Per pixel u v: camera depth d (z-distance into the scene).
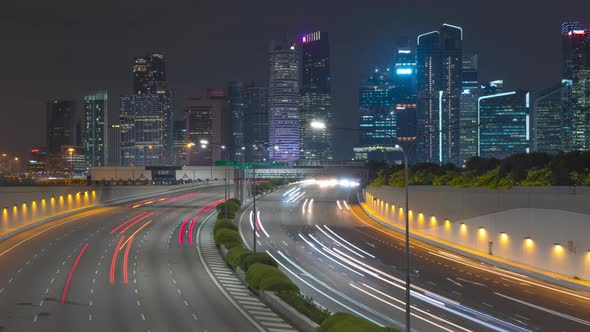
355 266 78.88
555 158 88.06
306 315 47.03
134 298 57.06
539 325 48.91
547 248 73.12
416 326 47.81
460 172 120.81
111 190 160.62
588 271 66.06
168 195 184.50
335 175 166.62
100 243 93.38
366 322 37.94
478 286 65.94
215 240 93.69
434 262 82.38
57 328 45.50
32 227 111.06
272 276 58.44
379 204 141.25
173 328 45.88
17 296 57.22
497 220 84.44
